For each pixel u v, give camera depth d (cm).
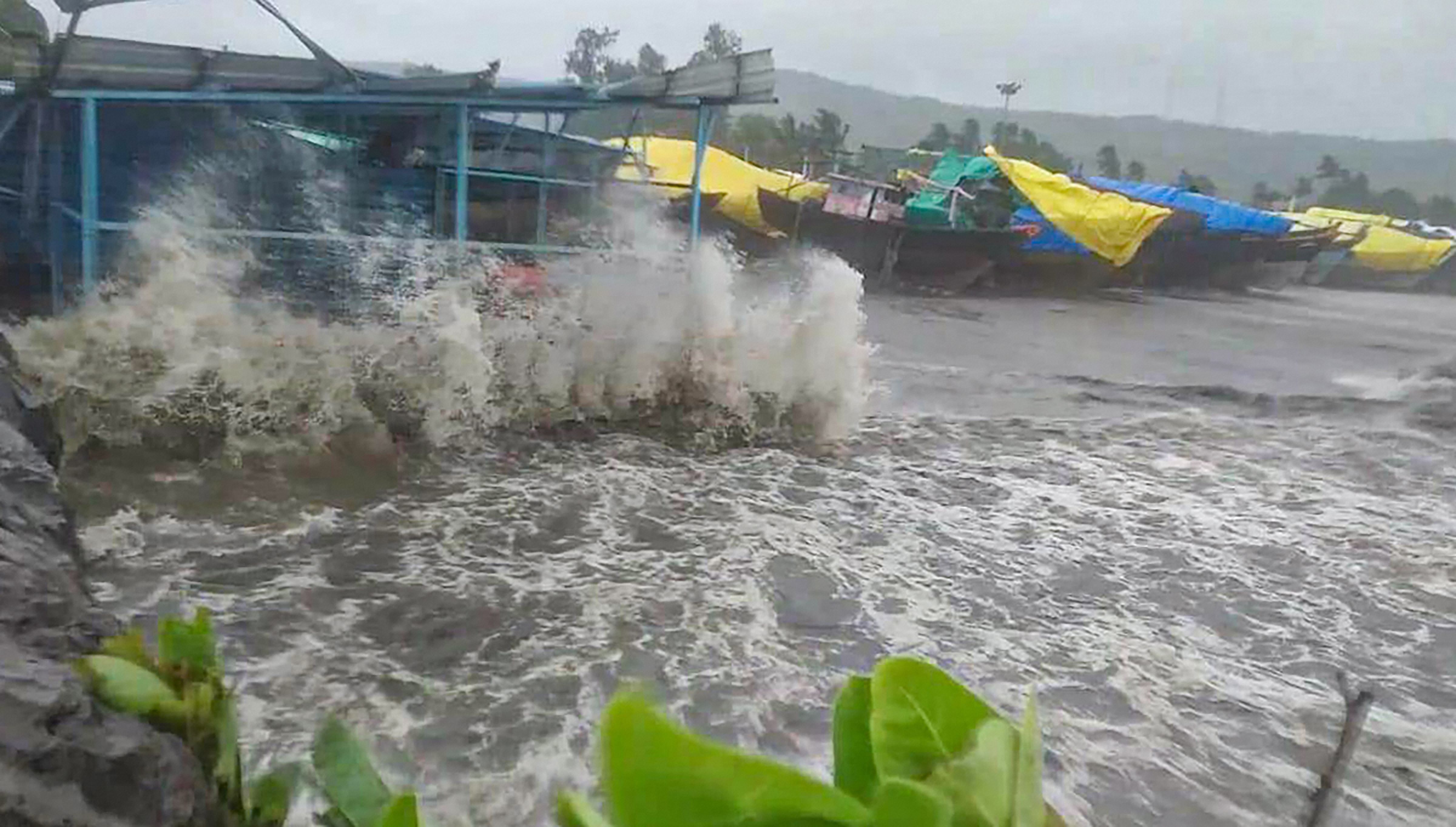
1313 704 616
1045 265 3200
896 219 3062
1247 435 1353
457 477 939
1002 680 619
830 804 72
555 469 988
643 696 75
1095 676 633
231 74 1155
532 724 528
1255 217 3856
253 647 587
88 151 1093
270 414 961
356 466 932
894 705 89
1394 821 500
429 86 1234
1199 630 719
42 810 198
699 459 1069
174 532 752
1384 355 2364
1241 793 515
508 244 1348
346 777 143
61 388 918
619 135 2620
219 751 174
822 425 1197
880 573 780
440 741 508
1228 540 916
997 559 831
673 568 757
